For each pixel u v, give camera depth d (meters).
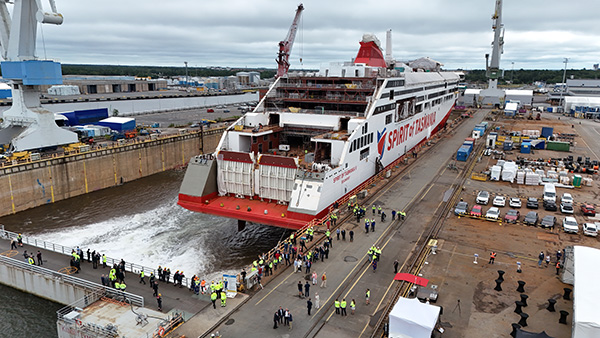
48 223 55.44
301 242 36.97
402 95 67.81
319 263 34.75
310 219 42.91
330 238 38.00
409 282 31.45
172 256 45.72
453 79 113.44
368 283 31.62
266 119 57.06
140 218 57.44
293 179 45.97
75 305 32.31
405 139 74.06
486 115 140.38
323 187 43.12
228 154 48.28
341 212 46.53
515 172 63.22
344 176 48.56
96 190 71.44
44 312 33.66
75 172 67.50
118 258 44.88
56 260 37.03
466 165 71.00
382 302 29.00
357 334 25.48
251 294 30.14
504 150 84.12
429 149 83.69
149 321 26.97
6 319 32.75
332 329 26.00
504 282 32.16
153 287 30.48
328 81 59.88
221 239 50.41
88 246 47.88
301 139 60.81
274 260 34.22
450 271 33.84
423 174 64.50
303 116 55.16
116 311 28.39
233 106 169.75
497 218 45.34
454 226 43.72
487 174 63.41
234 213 46.06
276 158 46.19
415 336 23.45
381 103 57.00
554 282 32.22
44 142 67.50
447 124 115.81
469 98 171.62
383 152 62.28
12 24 61.94
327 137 49.88
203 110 151.38
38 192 62.22
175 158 89.06
